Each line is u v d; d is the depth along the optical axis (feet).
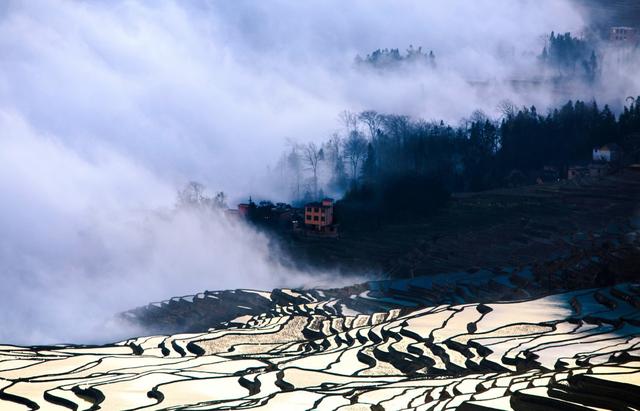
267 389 469.16
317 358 542.98
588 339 540.11
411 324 602.85
